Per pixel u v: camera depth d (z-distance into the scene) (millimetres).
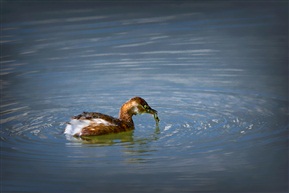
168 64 20922
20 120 16188
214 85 18781
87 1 29219
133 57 21656
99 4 28734
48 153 13961
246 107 16781
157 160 13547
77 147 14273
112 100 17781
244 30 24719
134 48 22656
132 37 23906
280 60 21031
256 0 29219
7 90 18750
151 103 17359
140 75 19906
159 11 27578
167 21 26109
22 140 14703
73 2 29062
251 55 21641
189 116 16203
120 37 23953
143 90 18484
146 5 28547
